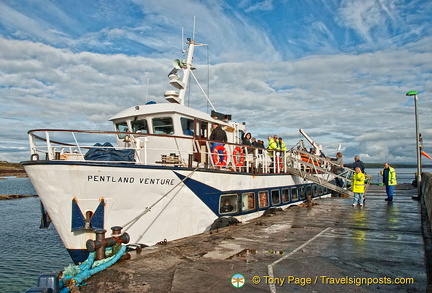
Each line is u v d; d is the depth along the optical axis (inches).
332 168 959.0
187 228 386.9
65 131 321.4
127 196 329.4
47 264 605.0
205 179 404.8
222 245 332.2
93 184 307.1
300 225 443.5
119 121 468.1
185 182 379.9
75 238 312.3
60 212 307.0
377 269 259.4
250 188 501.7
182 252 305.9
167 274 246.4
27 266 589.9
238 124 601.9
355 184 679.7
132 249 333.1
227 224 424.5
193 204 392.2
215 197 422.6
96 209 313.0
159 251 308.3
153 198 350.3
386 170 791.7
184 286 221.9
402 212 571.5
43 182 300.5
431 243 339.3
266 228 421.1
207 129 491.8
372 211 585.6
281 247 324.8
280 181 618.5
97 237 276.4
